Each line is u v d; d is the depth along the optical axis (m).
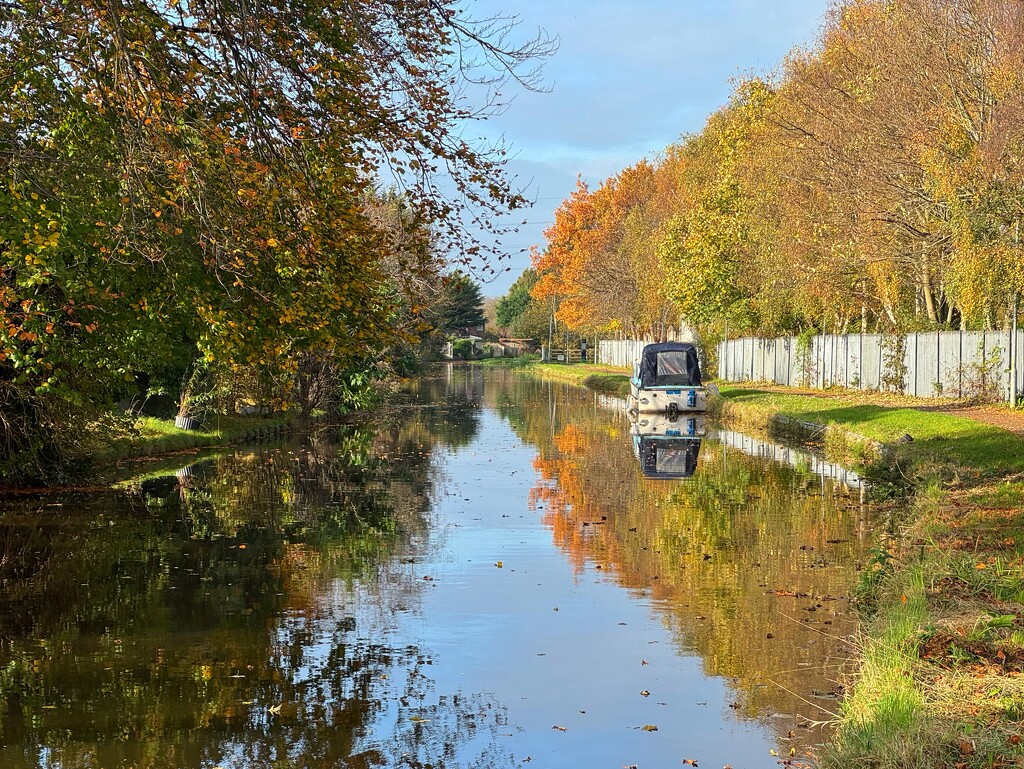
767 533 14.90
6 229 10.95
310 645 9.65
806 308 41.78
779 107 37.19
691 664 9.03
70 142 11.98
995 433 21.48
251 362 13.13
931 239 30.38
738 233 44.91
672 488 19.95
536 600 11.21
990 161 25.34
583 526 15.76
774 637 9.77
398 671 8.95
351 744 7.37
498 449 28.00
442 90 12.27
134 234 11.12
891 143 30.23
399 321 21.09
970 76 27.77
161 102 10.49
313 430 34.12
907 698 6.79
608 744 7.35
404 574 12.54
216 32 11.56
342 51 11.79
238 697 8.27
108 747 7.28
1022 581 9.76
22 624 10.30
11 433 18.78
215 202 11.05
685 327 70.12
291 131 11.62
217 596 11.44
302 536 15.00
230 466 23.58
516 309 157.38
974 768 5.83
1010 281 26.83
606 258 76.12
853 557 13.11
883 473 20.56
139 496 18.86
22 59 11.35
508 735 7.52
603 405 48.72
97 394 17.78
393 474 22.44
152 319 12.91
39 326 11.92
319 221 12.12
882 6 32.53
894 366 36.22
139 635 9.95
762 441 30.28
